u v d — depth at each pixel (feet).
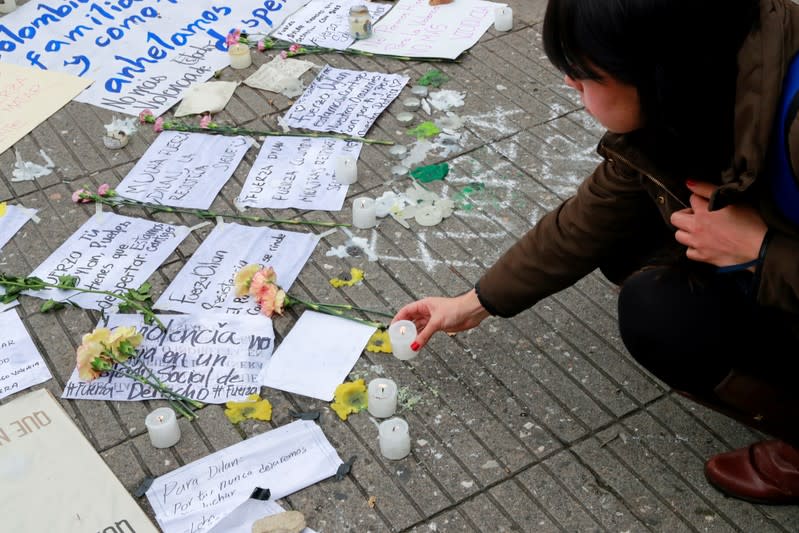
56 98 11.08
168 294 8.36
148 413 7.37
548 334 7.98
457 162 10.01
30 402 7.41
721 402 6.17
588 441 7.09
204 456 7.00
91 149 10.30
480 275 8.62
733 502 6.63
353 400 7.39
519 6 12.93
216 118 10.75
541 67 11.59
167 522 6.47
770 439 7.04
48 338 8.04
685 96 4.71
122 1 12.87
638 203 6.50
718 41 4.57
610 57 4.59
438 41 12.04
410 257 8.82
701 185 5.37
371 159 10.07
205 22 12.53
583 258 6.84
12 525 6.49
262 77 11.35
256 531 6.25
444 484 6.78
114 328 8.07
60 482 6.79
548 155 10.11
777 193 4.99
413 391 7.48
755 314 5.89
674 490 6.73
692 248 5.53
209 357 7.78
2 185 9.78
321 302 8.31
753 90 4.65
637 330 6.23
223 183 9.75
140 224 9.21
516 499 6.67
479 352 7.81
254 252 8.83
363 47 11.98
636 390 7.50
